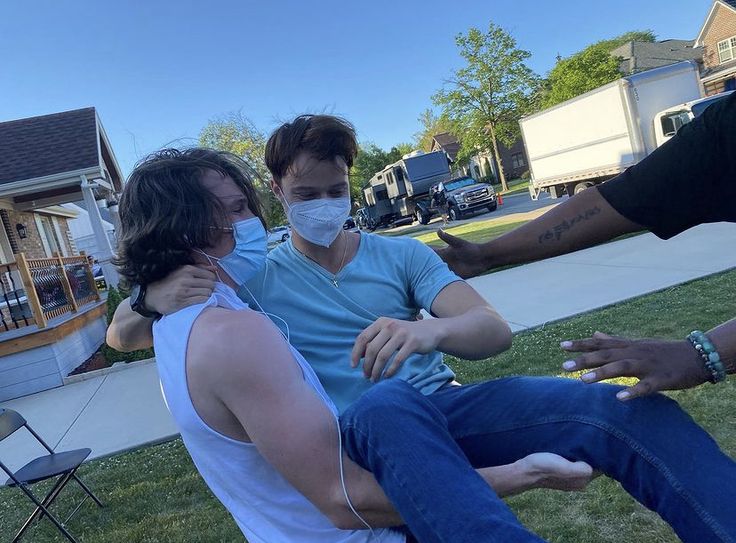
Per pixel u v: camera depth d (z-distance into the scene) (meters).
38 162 11.78
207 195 1.32
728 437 3.15
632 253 8.58
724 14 37.09
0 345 7.84
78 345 9.20
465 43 36.06
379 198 29.19
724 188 1.35
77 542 3.45
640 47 46.16
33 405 7.15
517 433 1.36
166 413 5.57
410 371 1.55
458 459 1.03
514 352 5.19
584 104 15.74
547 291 7.33
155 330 1.28
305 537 1.20
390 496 1.00
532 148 19.31
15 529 3.75
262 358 1.09
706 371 1.20
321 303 1.62
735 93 1.33
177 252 1.28
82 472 4.52
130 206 1.31
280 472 1.08
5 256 13.41
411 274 1.70
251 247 1.40
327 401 1.26
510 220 16.94
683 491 1.13
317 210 1.62
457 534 0.91
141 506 3.75
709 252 7.55
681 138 1.40
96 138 12.34
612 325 5.35
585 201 1.57
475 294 1.62
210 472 1.25
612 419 1.25
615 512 2.81
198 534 3.29
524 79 36.38
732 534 1.06
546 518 2.86
